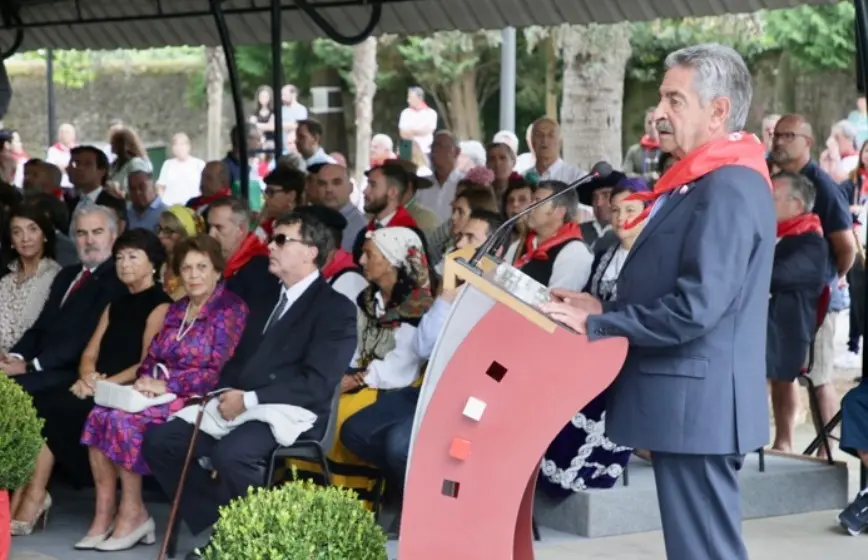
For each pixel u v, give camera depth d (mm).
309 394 6590
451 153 11984
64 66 29688
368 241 7512
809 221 8320
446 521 4672
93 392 7488
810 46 24734
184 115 29828
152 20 14336
